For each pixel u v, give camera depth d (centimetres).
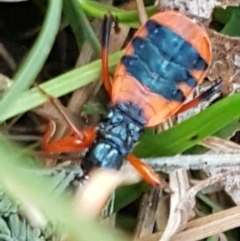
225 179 8
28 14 8
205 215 8
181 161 7
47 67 8
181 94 7
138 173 7
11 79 8
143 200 8
